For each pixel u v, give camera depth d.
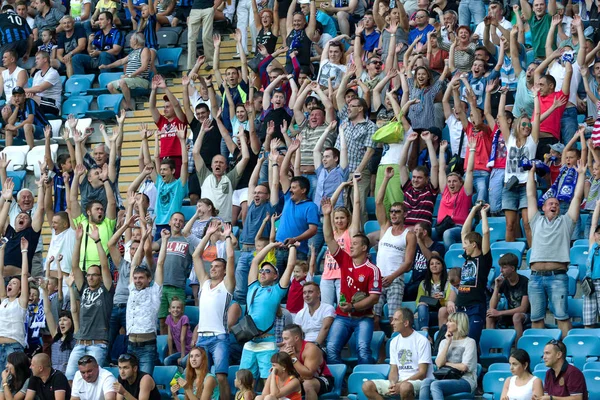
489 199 48.56
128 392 40.16
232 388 41.94
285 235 45.78
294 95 54.75
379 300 42.00
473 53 54.59
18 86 62.22
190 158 54.91
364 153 49.69
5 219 50.41
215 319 41.88
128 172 59.66
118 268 45.81
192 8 64.44
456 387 37.97
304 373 38.69
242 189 51.84
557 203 42.12
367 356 41.12
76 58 65.94
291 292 43.25
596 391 37.75
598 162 46.16
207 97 58.38
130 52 64.38
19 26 66.88
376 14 59.53
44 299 45.31
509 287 42.47
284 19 63.31
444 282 42.59
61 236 49.56
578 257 44.66
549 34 54.38
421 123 51.31
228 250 42.34
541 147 48.72
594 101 52.41
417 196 47.47
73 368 43.12
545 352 36.62
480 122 49.34
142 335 42.91
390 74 52.69
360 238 41.78
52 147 59.28
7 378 42.50
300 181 46.06
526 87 51.62
